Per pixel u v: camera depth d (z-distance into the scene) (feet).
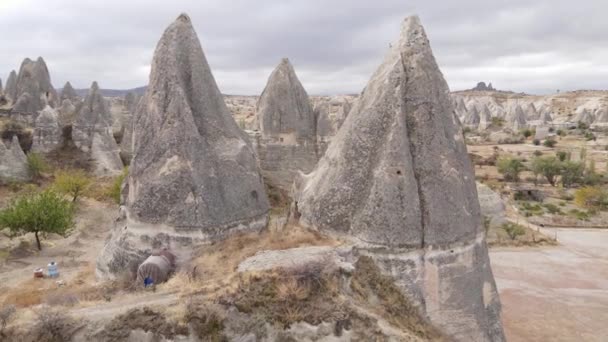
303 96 106.32
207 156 52.60
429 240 42.60
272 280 38.83
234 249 48.29
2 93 202.39
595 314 69.72
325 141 106.42
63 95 209.26
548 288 79.82
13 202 91.04
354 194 45.80
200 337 36.63
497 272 87.51
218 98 58.13
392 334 37.63
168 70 54.39
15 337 36.06
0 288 63.10
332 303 37.96
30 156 133.28
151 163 52.03
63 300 41.06
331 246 44.11
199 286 41.01
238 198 53.98
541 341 61.57
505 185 184.96
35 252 83.66
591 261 95.04
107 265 53.21
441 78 47.73
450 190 43.88
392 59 48.39
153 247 50.55
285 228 52.39
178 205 50.24
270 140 103.14
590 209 144.66
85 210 112.06
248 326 37.04
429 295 42.37
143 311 37.76
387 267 42.70
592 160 211.41
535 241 107.55
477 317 43.52
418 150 44.70
